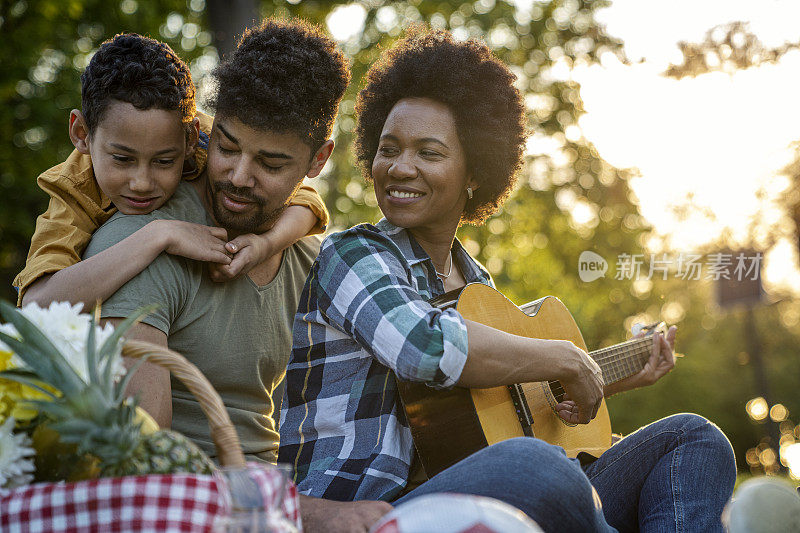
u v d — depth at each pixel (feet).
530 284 53.62
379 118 8.25
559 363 7.38
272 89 7.13
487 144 8.04
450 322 6.82
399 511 3.79
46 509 4.21
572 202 52.01
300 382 7.45
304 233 8.30
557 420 8.30
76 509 4.22
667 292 60.95
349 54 46.03
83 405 4.24
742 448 85.35
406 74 7.97
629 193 51.01
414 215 7.79
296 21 8.06
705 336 84.53
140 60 7.52
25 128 39.99
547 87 51.24
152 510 4.25
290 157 7.40
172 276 7.22
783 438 85.81
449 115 7.90
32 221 39.55
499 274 51.78
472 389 7.35
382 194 7.92
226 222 7.59
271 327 7.98
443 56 7.99
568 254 52.54
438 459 7.12
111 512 4.23
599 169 51.01
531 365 7.20
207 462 4.67
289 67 7.29
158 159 7.60
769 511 5.15
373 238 7.48
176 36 42.57
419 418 7.13
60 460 4.53
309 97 7.42
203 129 8.68
